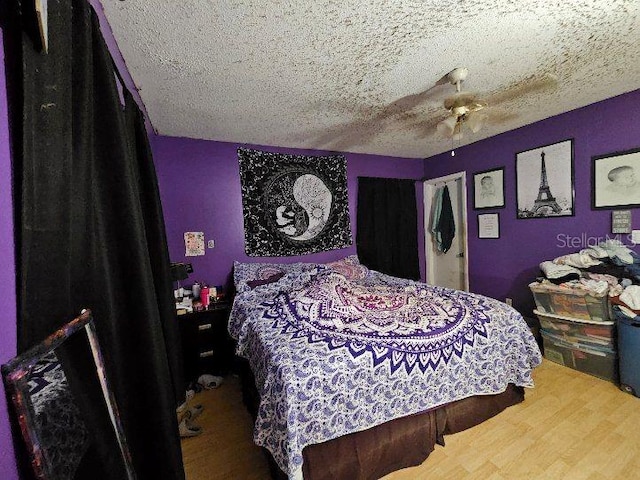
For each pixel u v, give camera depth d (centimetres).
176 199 286
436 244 416
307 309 190
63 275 68
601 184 242
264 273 287
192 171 292
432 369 155
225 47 150
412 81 193
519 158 300
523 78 198
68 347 69
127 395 100
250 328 195
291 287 256
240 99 209
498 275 329
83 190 81
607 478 137
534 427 172
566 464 145
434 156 403
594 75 197
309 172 344
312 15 130
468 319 180
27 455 53
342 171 365
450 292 236
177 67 166
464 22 139
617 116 231
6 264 53
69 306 70
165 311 180
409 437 153
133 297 101
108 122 99
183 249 290
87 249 82
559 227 273
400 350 152
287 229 333
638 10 134
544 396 200
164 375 107
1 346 51
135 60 157
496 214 326
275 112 234
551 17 138
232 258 309
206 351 253
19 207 57
